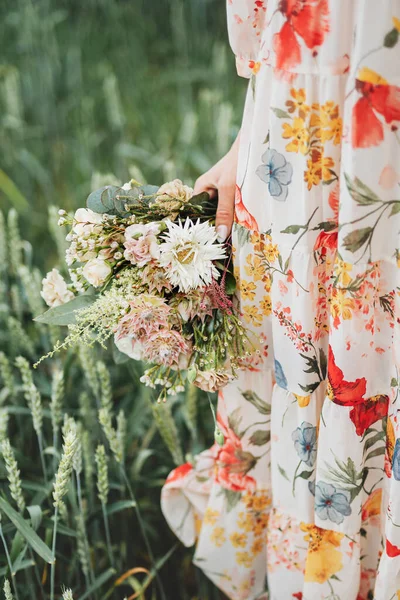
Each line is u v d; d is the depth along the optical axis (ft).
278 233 3.30
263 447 4.04
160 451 5.52
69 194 8.73
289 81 2.98
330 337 3.28
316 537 3.77
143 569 4.63
